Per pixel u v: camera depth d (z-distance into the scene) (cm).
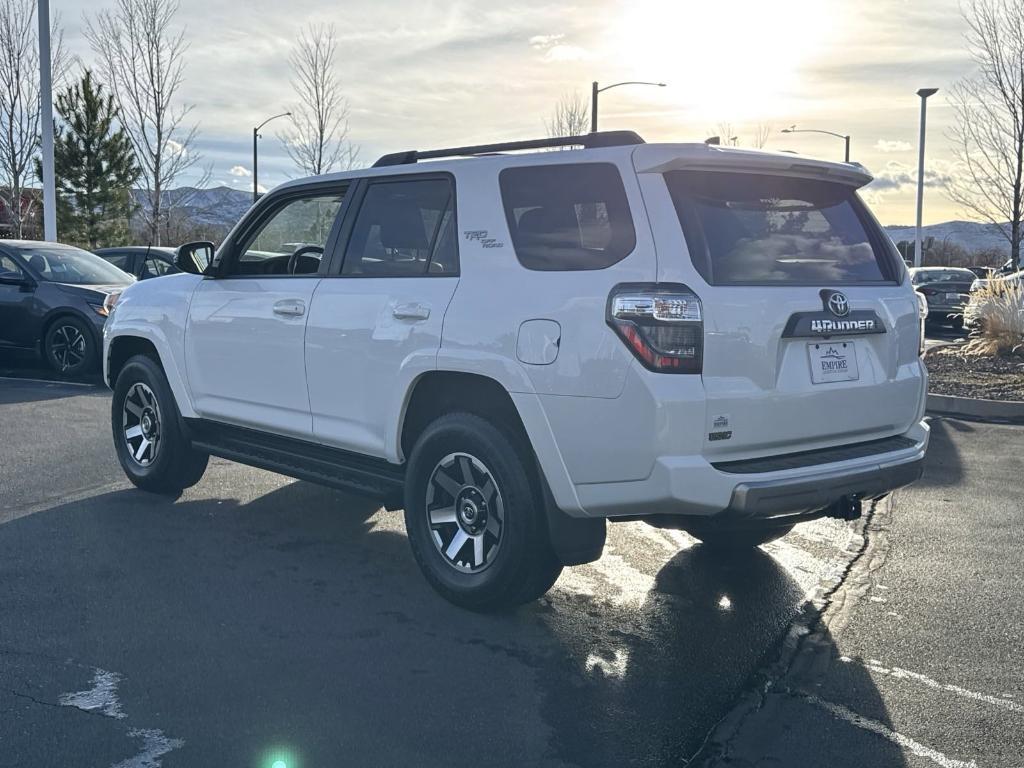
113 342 652
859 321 422
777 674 393
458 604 452
